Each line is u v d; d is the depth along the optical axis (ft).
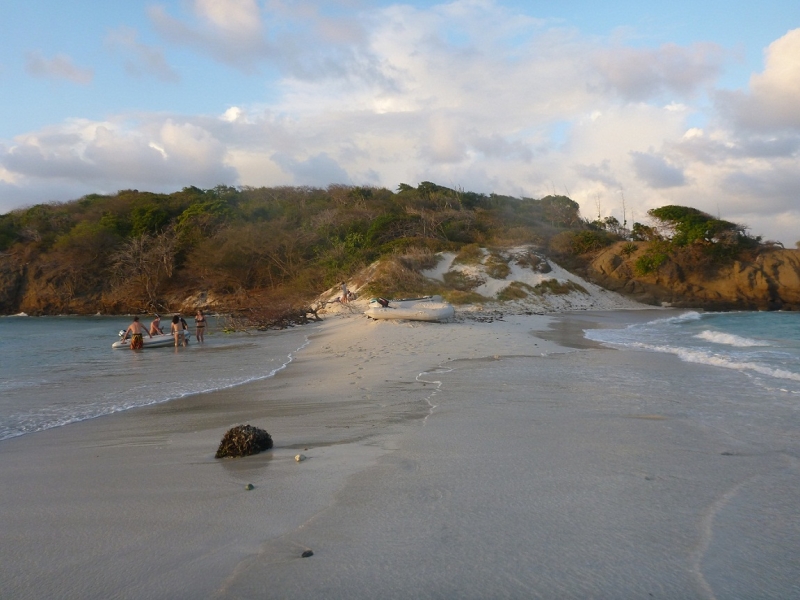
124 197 201.26
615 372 37.11
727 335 60.03
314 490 16.17
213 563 11.93
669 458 18.52
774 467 17.53
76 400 33.60
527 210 188.14
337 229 158.10
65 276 162.20
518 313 102.47
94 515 15.03
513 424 23.35
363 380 36.47
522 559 11.76
